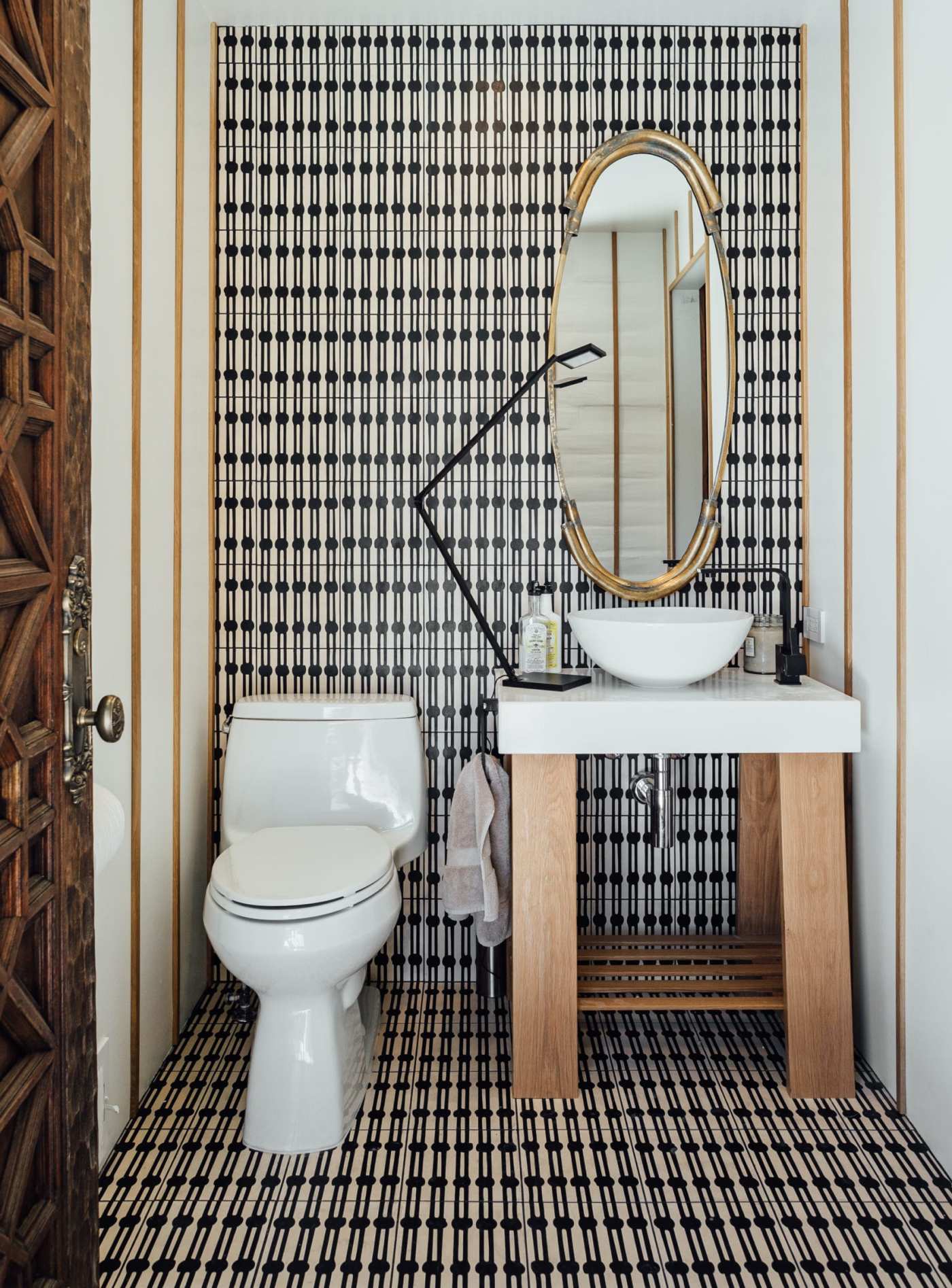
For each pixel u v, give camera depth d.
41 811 0.95
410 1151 1.81
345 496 2.54
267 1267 1.51
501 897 2.20
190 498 2.32
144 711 1.97
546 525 2.53
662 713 1.98
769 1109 1.96
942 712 1.78
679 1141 1.84
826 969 2.00
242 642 2.55
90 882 1.08
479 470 2.53
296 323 2.52
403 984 2.56
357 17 2.45
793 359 2.52
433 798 2.56
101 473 1.71
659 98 2.50
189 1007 2.33
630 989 2.10
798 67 2.50
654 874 2.55
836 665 2.31
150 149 2.00
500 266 2.51
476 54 2.50
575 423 2.46
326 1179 1.73
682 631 2.00
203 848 2.46
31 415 0.92
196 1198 1.67
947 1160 1.75
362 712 2.35
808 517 2.50
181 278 2.22
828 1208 1.65
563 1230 1.59
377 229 2.51
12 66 0.86
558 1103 1.98
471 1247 1.56
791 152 2.50
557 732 1.98
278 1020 1.83
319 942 1.71
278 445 2.52
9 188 0.87
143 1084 1.99
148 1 1.97
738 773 2.52
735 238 2.52
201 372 2.41
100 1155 1.74
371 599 2.54
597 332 2.46
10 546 0.91
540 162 2.50
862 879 2.16
